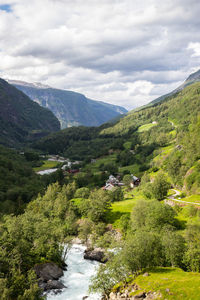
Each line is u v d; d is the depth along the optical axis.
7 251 61.00
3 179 167.25
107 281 56.41
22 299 46.28
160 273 54.69
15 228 68.69
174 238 62.44
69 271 71.44
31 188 162.75
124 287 53.59
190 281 48.12
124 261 56.38
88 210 108.00
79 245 93.44
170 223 83.25
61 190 150.38
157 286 48.50
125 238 86.62
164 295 45.62
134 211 90.81
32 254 67.75
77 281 65.06
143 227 82.25
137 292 48.88
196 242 63.88
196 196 114.38
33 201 126.81
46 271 64.94
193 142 175.25
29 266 63.41
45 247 70.69
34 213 103.88
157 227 78.62
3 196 142.50
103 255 80.00
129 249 58.06
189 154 165.25
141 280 52.81
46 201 123.94
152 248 60.88
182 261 58.12
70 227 93.00
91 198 125.81
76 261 78.81
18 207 122.62
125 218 95.38
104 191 131.50
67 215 107.56
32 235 72.69
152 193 124.38
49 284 60.84
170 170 163.25
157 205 86.12
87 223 100.81
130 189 176.75
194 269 55.69
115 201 137.88
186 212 92.88
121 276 56.12
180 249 60.41
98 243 85.31
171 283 48.59
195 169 137.50
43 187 173.62
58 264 71.38
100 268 58.31
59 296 57.12
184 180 143.12
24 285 51.66
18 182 170.88
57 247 74.38
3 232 69.50
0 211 123.12
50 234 75.56
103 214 108.06
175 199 117.94
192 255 57.12
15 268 57.75
